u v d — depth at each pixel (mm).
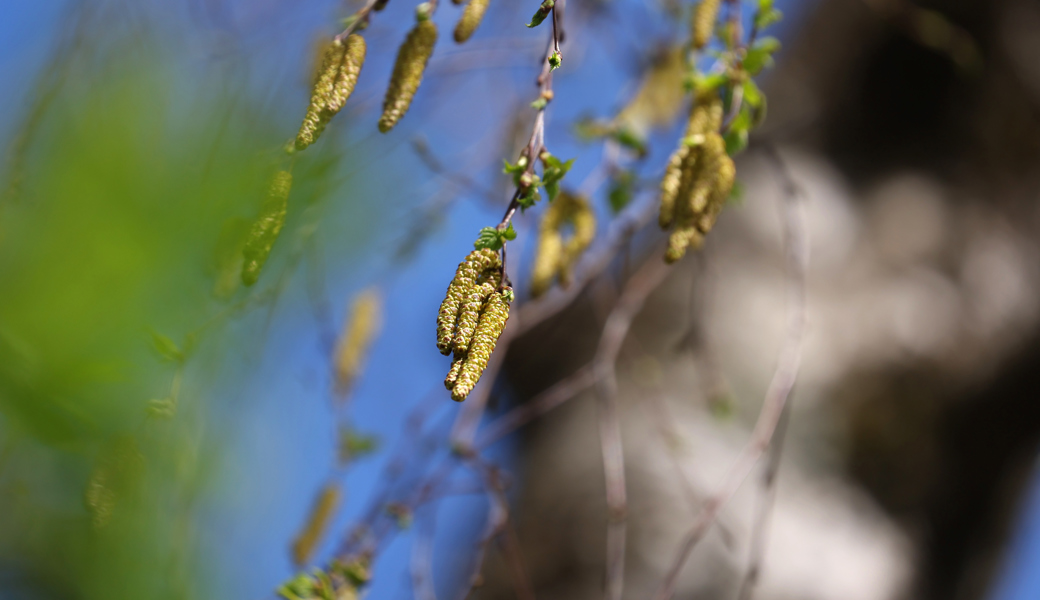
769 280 1093
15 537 585
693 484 970
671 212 725
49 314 560
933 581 1109
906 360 1079
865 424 1062
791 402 1021
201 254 575
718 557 939
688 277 1088
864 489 1045
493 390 1087
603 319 1079
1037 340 1143
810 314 1079
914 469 1083
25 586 585
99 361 565
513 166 683
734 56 782
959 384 1108
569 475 1007
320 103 648
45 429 575
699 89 767
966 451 1143
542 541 983
